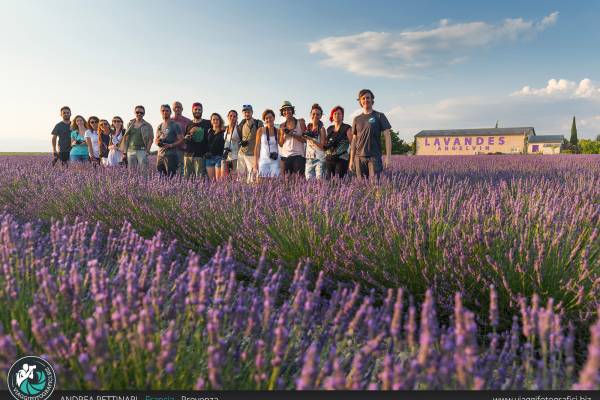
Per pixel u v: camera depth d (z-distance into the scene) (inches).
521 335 88.7
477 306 98.5
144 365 56.2
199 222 155.9
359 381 46.8
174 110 333.7
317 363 51.4
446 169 458.6
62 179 229.0
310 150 248.5
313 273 116.4
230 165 302.8
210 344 56.2
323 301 88.9
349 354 64.1
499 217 119.3
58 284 70.1
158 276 64.2
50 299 60.4
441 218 123.9
